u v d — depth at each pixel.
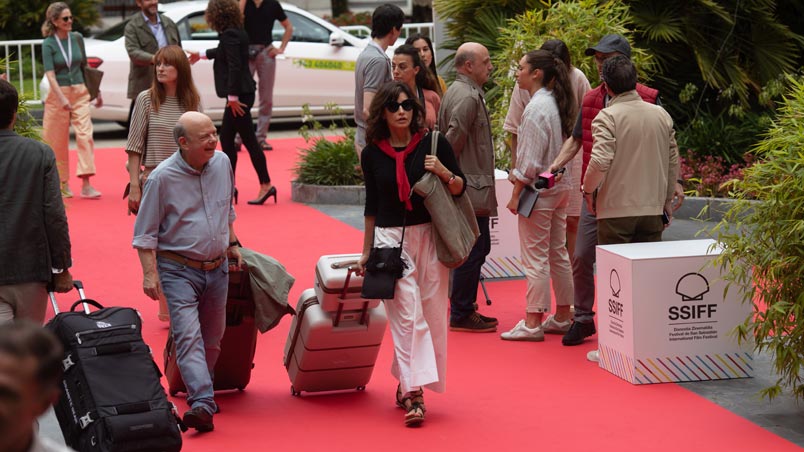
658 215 7.36
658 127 7.28
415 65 8.48
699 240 7.38
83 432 5.12
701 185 12.81
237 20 13.05
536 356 7.68
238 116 13.15
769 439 6.04
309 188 13.75
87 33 27.47
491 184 8.06
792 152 6.13
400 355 6.27
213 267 6.27
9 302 5.92
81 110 13.60
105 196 13.95
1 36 26.23
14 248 5.87
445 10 16.83
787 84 14.61
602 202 7.31
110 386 5.18
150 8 14.10
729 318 7.04
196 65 17.97
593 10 12.04
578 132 7.62
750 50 15.94
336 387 6.90
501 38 13.21
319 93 18.92
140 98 7.91
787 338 6.18
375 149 6.27
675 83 15.50
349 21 27.62
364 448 5.99
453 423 6.38
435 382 6.40
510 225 10.09
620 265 7.01
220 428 6.30
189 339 6.17
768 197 6.11
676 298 6.96
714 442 6.01
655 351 6.99
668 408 6.57
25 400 2.52
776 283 6.22
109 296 9.35
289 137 19.19
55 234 5.97
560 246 8.16
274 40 18.70
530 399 6.78
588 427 6.27
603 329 7.32
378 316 6.61
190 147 6.07
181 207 6.15
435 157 6.18
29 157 5.91
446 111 8.00
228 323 6.66
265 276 6.46
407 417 6.30
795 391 6.42
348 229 12.18
